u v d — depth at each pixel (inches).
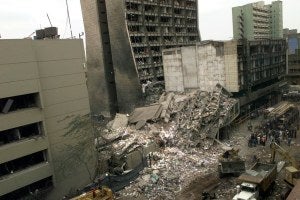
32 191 1332.4
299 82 3868.1
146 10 2982.3
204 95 2217.0
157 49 3093.0
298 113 2336.4
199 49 2493.8
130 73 2915.8
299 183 997.8
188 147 1800.0
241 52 2390.5
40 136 1325.0
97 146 1608.0
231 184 1338.6
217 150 1769.2
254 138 1817.2
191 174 1486.2
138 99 2901.1
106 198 1176.8
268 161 1544.0
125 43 2844.5
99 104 3203.7
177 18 3282.5
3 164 1242.6
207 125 1937.7
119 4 2768.2
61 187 1402.6
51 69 1354.6
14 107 1280.8
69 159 1416.1
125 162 1579.7
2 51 1161.4
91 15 3026.6
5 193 1208.2
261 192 1144.2
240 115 2399.1
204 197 1218.6
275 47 3134.8
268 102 2908.5
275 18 4921.3
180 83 2687.0
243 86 2437.3
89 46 3132.4
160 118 2094.0
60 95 1395.2
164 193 1312.7
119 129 2068.2
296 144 1766.7
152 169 1534.2
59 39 1376.7
